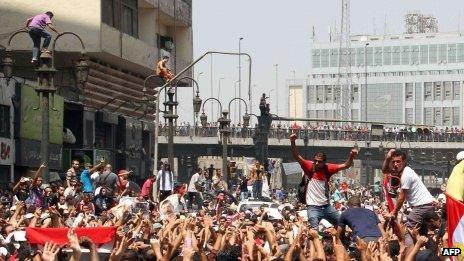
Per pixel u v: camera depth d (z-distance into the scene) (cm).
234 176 6353
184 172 10712
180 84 7050
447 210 1558
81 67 3662
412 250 1401
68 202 2962
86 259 1633
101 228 1706
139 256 1366
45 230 1728
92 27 5347
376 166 14675
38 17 3834
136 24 6084
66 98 5356
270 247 1658
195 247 1528
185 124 10600
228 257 1586
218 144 10162
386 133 11581
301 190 2089
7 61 3603
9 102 4250
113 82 5866
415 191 1866
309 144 11156
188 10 7019
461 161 1809
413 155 12169
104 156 5212
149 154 6294
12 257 1694
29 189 3058
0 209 2425
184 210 3266
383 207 2911
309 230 1555
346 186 5762
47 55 3175
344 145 11269
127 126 5794
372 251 1500
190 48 7088
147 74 6303
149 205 3203
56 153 4719
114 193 3503
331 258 1590
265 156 5944
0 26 5306
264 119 5972
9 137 4266
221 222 2259
